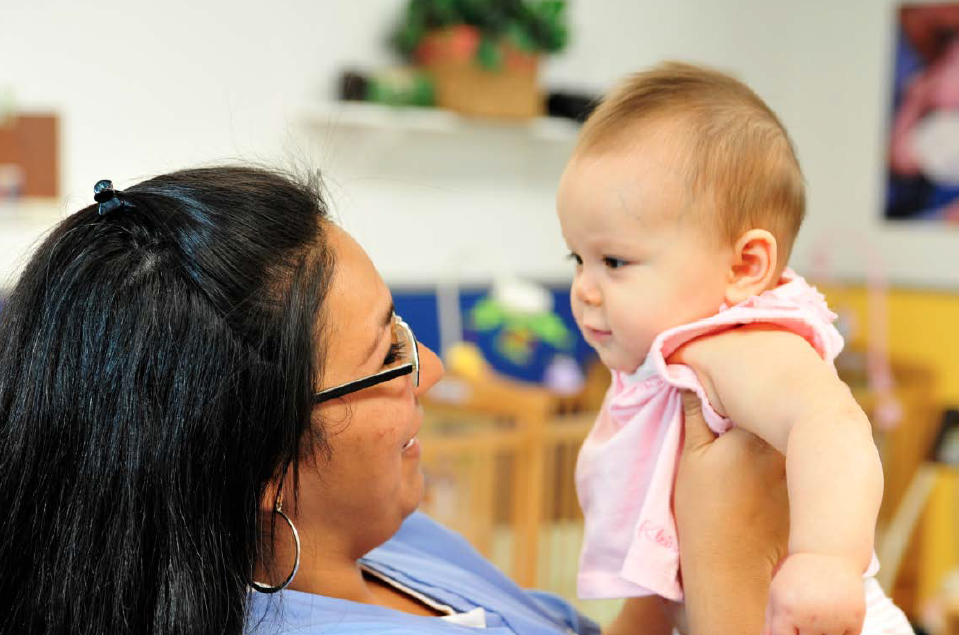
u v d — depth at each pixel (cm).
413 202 438
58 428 85
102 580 84
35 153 348
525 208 480
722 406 94
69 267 88
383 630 91
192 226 88
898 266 531
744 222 100
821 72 554
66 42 352
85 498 84
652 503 101
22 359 87
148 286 86
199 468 85
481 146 459
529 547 296
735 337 94
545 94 461
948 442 401
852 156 545
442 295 449
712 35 536
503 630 105
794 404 81
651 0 507
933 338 516
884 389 421
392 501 101
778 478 95
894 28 525
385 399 97
